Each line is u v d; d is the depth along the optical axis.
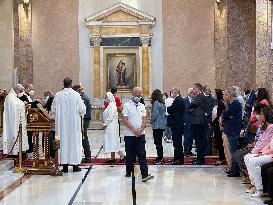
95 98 24.38
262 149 9.14
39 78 24.83
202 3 24.73
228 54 20.31
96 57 24.53
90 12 24.81
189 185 10.02
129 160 10.73
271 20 14.44
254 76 20.22
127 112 10.40
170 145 16.80
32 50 24.70
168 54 24.78
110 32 24.48
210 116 12.74
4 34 19.22
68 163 11.48
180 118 12.48
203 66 24.72
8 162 11.96
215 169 11.85
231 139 11.02
